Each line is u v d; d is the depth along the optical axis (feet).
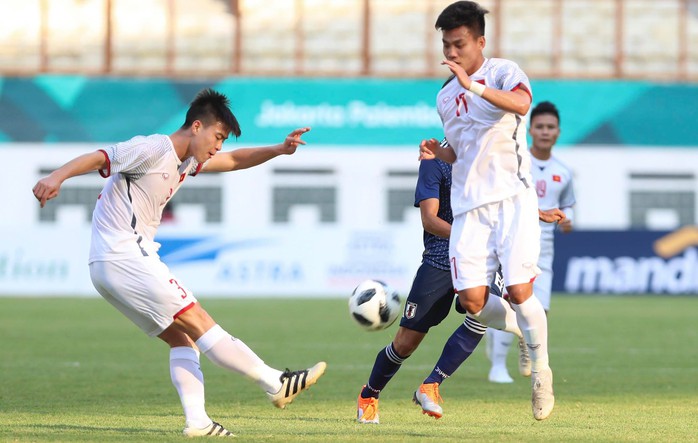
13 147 281.13
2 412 77.25
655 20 319.06
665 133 284.82
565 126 284.61
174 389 93.09
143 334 150.71
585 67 311.47
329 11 319.27
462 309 72.74
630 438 63.16
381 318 70.49
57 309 194.59
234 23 317.83
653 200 285.84
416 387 95.20
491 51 311.27
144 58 311.06
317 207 282.77
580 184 284.82
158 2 318.24
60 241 232.94
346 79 284.41
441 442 59.88
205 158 61.67
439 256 71.67
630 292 237.66
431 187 72.79
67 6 316.81
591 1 320.09
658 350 133.08
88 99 282.97
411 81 284.41
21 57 310.04
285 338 146.20
